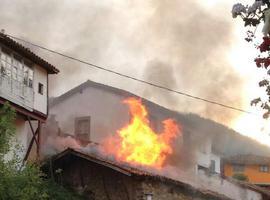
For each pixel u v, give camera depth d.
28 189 16.17
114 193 29.31
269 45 5.88
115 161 32.66
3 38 27.34
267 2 6.13
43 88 31.30
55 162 30.59
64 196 28.02
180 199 31.06
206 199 32.66
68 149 29.84
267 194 40.91
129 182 29.00
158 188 29.66
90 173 30.22
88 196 29.86
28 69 29.86
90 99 49.72
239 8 6.20
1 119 16.70
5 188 15.91
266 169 66.81
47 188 27.64
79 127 49.28
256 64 6.16
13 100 27.77
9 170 16.38
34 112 29.80
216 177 40.03
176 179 32.44
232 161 66.06
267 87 7.02
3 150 16.62
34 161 18.34
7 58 27.92
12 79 28.06
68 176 30.67
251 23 6.24
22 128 29.25
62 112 50.09
